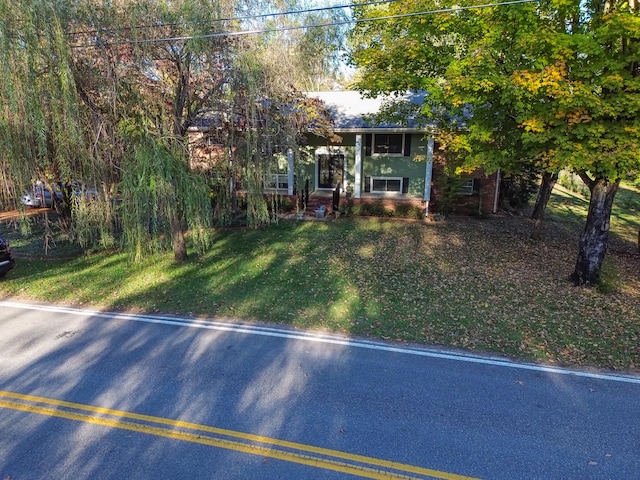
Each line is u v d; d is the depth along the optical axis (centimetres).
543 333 783
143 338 754
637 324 823
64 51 823
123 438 466
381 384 590
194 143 1145
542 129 859
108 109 970
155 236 1020
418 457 437
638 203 2347
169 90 1057
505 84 850
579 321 838
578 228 1797
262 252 1339
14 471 416
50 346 718
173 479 404
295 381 597
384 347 722
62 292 1030
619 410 529
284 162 1988
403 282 1072
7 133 891
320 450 447
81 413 515
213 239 1485
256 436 470
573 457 438
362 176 2042
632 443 462
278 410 521
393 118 1431
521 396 562
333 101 2166
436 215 1873
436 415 513
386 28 1144
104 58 882
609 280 1073
